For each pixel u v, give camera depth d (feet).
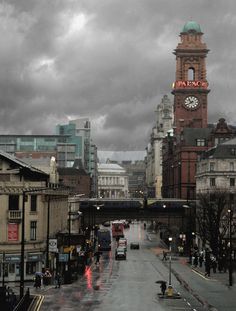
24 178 282.56
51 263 280.72
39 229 269.44
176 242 522.88
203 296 211.00
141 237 619.26
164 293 211.20
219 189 435.94
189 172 583.99
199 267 329.72
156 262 361.92
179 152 595.47
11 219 259.19
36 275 230.89
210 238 364.38
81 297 201.87
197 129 595.06
